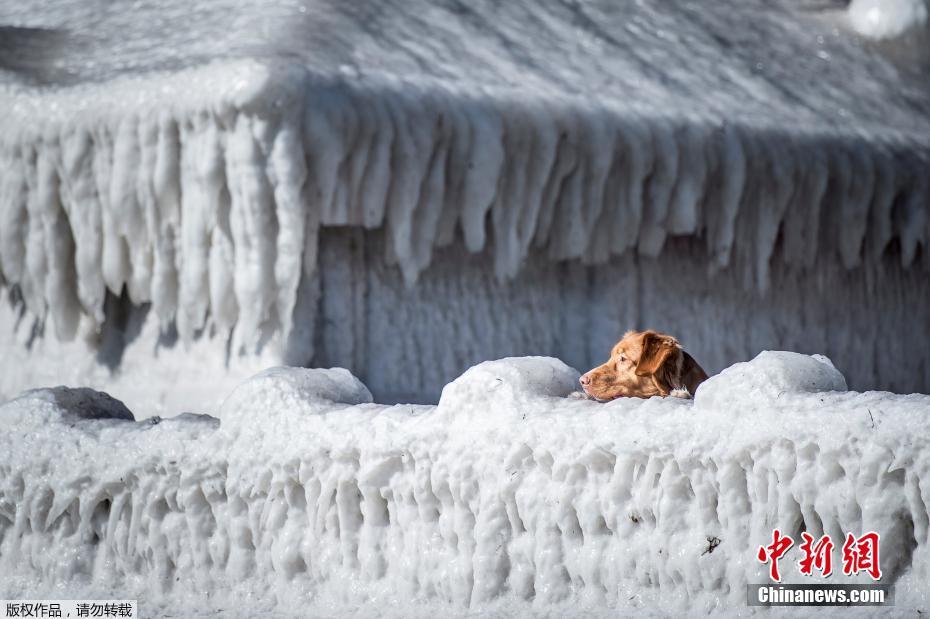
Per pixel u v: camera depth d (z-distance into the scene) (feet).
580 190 83.56
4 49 86.99
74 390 48.57
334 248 78.38
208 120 72.69
